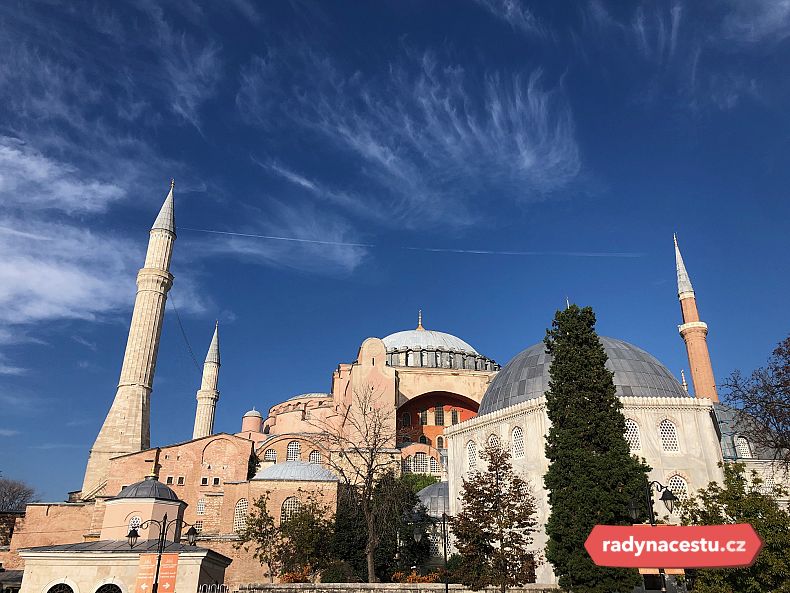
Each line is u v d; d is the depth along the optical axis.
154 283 81.25
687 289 72.50
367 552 44.38
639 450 41.94
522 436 44.75
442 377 79.12
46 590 39.75
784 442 32.97
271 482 54.34
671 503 31.05
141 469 66.50
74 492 75.81
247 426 93.50
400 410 79.38
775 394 33.44
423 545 47.78
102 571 40.34
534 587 36.16
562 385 37.69
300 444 70.12
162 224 84.81
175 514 47.69
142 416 74.88
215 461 67.75
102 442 72.50
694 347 69.62
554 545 34.25
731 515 29.06
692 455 42.12
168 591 36.12
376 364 72.88
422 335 90.00
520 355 51.84
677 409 43.28
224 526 54.97
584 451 35.00
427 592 37.00
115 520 46.16
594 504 33.22
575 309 39.59
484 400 51.56
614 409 36.69
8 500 111.50
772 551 26.56
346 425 69.75
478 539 35.81
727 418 54.34
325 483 54.62
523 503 37.28
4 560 61.72
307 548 46.69
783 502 38.09
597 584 31.86
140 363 77.12
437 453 70.25
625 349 48.28
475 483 38.28
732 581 26.48
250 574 51.34
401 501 48.47
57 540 63.34
